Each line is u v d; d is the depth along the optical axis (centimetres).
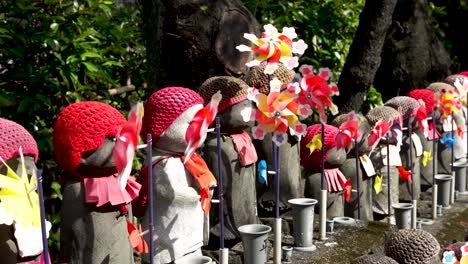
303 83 266
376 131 339
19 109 308
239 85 274
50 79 327
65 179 214
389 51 520
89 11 344
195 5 304
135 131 193
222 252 250
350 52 435
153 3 321
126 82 417
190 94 241
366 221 335
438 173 449
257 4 457
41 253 185
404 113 382
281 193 315
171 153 241
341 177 331
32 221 174
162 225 239
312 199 300
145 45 364
